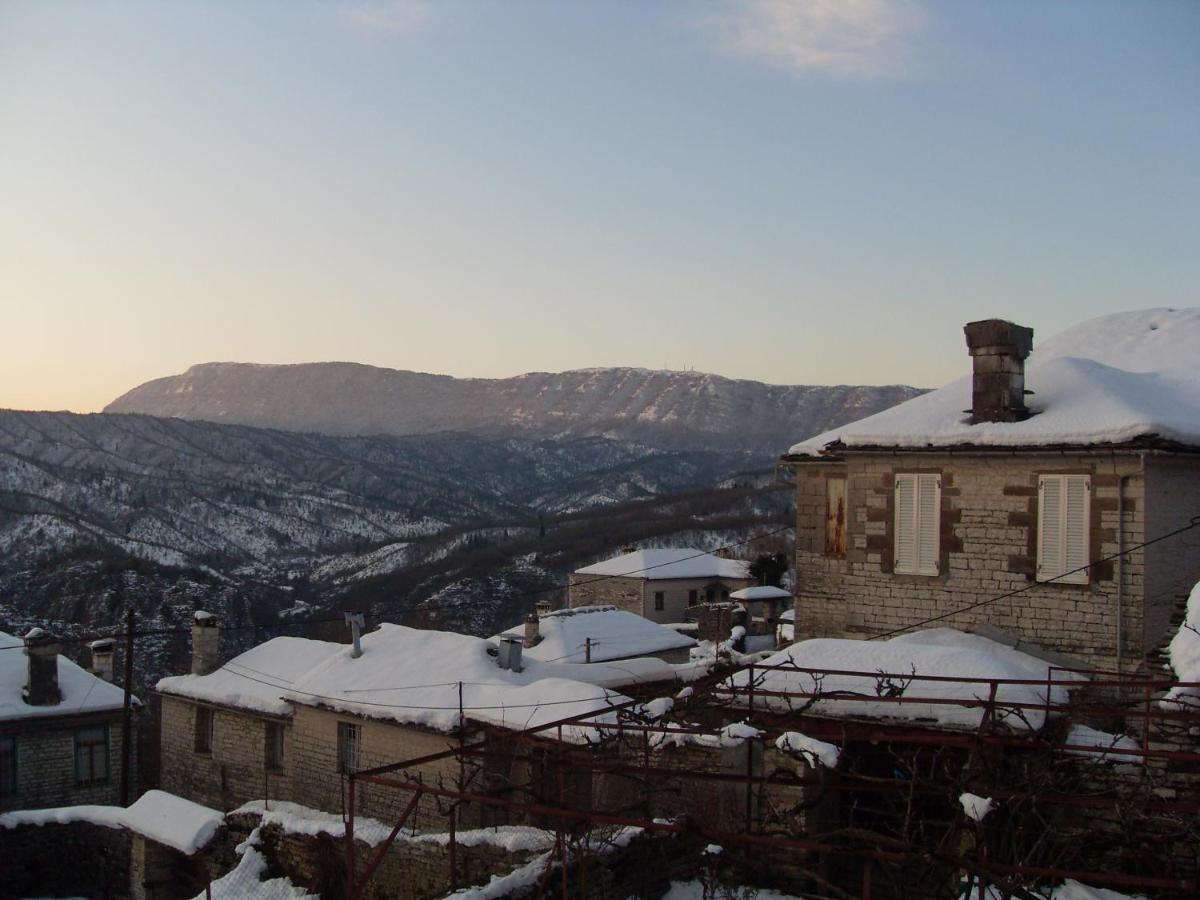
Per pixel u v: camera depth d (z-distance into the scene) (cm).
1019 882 1184
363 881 1275
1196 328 2597
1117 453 1934
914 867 1428
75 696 3284
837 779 1557
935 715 1666
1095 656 1950
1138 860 1352
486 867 1684
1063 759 1441
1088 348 2667
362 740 2533
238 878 1967
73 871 2444
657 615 6875
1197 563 2034
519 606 8688
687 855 1582
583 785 1906
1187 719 1406
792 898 1514
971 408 2184
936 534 2141
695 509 12750
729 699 1839
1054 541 2006
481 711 2280
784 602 5397
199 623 3284
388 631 2928
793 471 2511
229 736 3048
